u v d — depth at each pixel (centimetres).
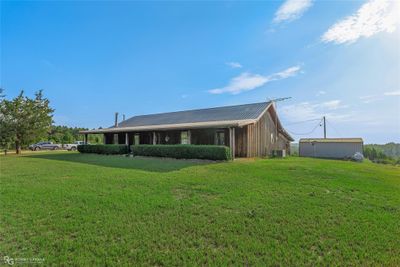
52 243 333
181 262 289
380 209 502
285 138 2452
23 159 1628
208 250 320
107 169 1023
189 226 396
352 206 513
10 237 350
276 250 321
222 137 1816
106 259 293
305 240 352
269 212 466
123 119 2969
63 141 4609
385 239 358
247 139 1719
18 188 655
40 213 450
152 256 302
